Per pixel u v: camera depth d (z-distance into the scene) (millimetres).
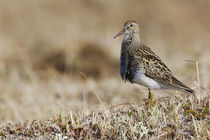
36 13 27719
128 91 13945
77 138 8000
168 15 27516
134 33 10102
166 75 9602
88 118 8555
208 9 28016
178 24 26734
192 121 8109
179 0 29188
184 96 9367
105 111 8375
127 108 8953
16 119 11609
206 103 8609
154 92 10758
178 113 8414
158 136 7742
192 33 25531
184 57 17594
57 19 26953
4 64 19016
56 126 8289
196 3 28719
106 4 29062
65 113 9828
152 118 8023
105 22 27219
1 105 13344
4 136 8430
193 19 27297
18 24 26562
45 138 8094
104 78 16859
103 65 18766
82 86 15523
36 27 26000
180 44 23344
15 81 15953
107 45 19891
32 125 8734
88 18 27422
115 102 12539
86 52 19562
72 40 20578
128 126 8031
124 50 10047
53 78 16656
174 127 7953
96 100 13391
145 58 9688
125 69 9945
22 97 13992
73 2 29328
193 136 7707
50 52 20484
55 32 24141
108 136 7953
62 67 19094
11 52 21500
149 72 9586
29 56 20859
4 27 26312
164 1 28719
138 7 28547
